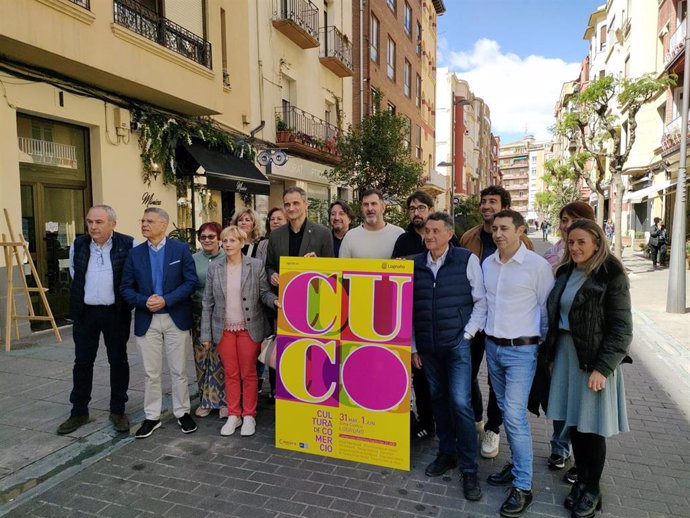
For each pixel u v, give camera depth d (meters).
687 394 5.22
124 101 8.80
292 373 3.77
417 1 28.42
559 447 3.57
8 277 6.59
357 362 3.58
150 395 4.20
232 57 11.84
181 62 9.04
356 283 3.58
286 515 3.04
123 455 3.83
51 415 4.44
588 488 3.01
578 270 3.03
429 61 32.53
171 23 9.03
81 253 4.22
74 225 8.29
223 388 4.65
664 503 3.14
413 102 27.70
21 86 7.01
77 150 8.28
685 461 3.72
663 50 21.33
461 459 3.29
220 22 10.45
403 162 13.06
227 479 3.48
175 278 4.18
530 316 3.16
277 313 4.04
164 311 4.19
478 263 3.42
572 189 32.88
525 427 3.12
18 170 7.04
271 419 4.58
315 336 3.70
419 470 3.61
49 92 7.42
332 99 17.59
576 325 2.93
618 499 3.19
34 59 6.89
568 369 3.06
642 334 7.90
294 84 14.93
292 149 14.24
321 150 15.28
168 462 3.72
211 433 4.26
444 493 3.29
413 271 3.44
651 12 21.88
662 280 14.08
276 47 13.80
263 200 13.52
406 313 3.44
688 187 17.14
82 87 7.93
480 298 3.35
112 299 4.18
